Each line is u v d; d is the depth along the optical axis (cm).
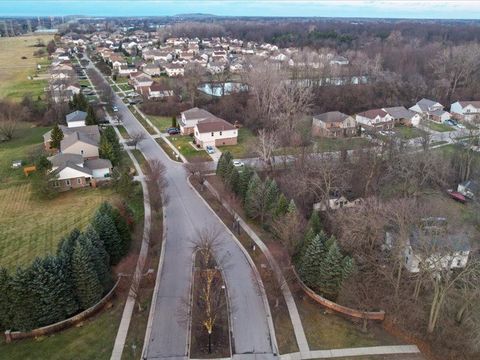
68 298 3528
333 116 9006
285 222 4553
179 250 4662
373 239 4066
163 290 3994
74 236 3981
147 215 5422
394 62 14175
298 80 11244
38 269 3366
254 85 9688
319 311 3794
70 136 7375
